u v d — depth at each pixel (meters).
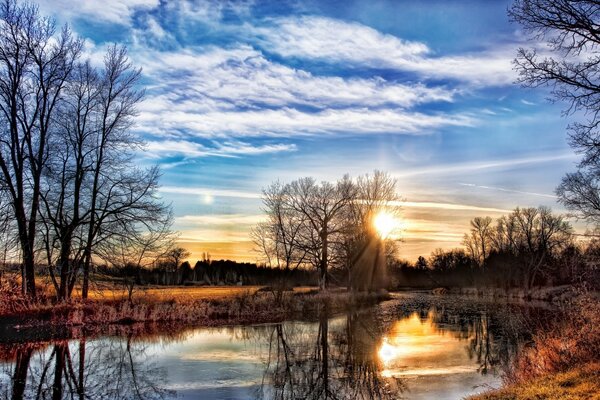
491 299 60.91
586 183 30.55
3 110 28.33
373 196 58.84
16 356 20.05
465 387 16.05
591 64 15.42
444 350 22.83
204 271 70.94
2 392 14.98
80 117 31.45
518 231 86.94
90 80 31.31
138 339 24.88
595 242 19.03
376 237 60.00
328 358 21.00
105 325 28.16
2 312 26.00
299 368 18.98
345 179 54.97
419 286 119.06
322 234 52.53
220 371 18.28
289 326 31.25
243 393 15.36
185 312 32.56
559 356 13.55
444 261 125.31
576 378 11.23
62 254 29.98
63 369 18.09
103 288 32.19
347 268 57.59
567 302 16.59
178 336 26.42
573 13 14.69
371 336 27.38
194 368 18.72
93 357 20.31
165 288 52.91
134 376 17.28
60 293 30.28
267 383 16.62
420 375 17.84
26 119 28.95
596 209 30.83
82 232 31.14
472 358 20.84
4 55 27.94
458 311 43.06
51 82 29.47
